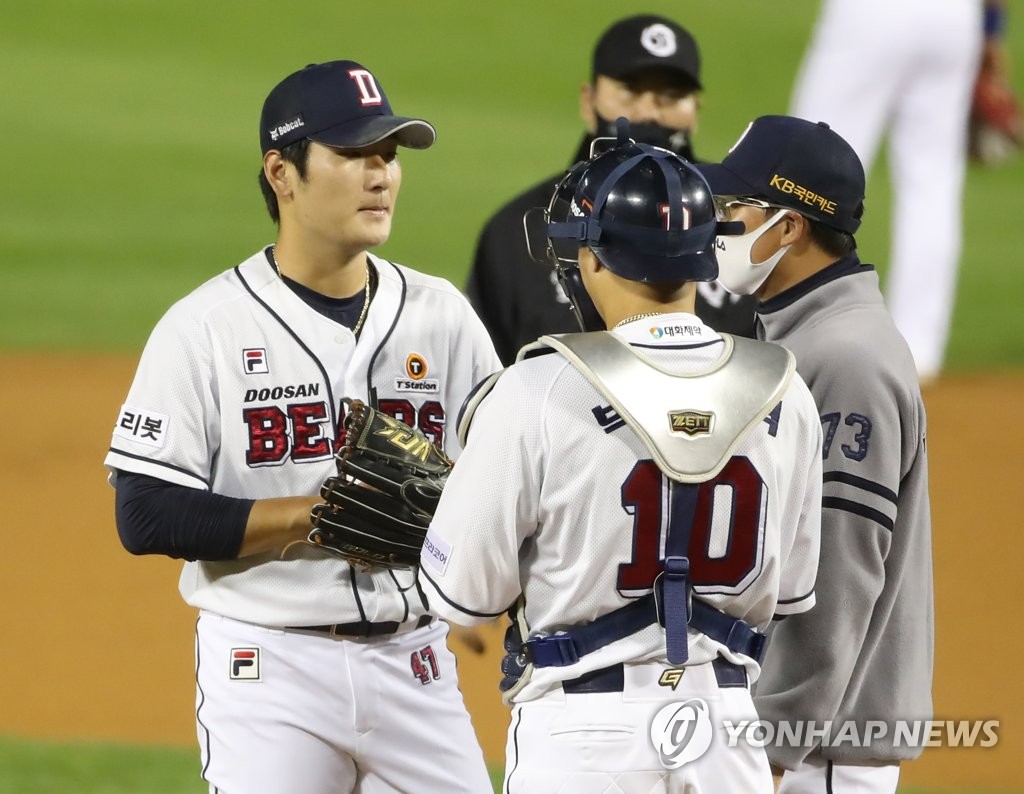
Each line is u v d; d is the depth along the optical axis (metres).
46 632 24.58
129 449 12.18
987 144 54.69
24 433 34.44
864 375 11.95
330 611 12.51
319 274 12.73
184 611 25.64
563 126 67.94
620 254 10.22
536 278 17.38
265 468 12.55
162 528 12.05
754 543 10.34
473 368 13.51
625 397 9.95
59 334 43.03
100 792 18.25
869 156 37.72
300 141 12.23
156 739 20.70
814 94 37.69
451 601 10.49
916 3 35.75
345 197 12.26
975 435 35.31
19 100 67.12
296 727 12.61
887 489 11.87
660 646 10.29
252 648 12.62
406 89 71.31
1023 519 30.02
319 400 12.63
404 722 13.02
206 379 12.34
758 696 12.27
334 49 75.81
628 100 18.48
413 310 13.20
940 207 37.06
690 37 18.72
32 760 19.33
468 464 10.29
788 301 12.77
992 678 22.88
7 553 27.89
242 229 54.59
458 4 82.56
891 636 12.70
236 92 69.81
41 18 77.50
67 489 31.17
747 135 12.74
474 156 63.12
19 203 56.25
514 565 10.38
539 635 10.48
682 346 10.23
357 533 12.05
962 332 46.41
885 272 52.06
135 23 77.75
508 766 10.62
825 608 11.87
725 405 10.08
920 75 36.38
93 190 58.09
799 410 10.62
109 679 22.86
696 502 10.09
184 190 58.53
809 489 10.86
